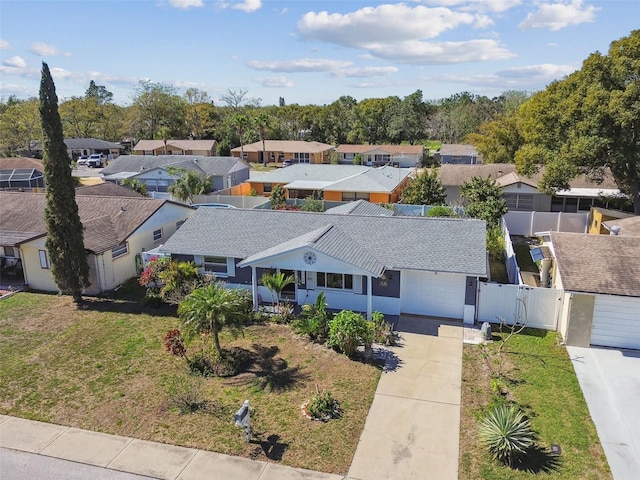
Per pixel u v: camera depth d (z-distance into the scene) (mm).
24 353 18453
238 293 18406
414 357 17531
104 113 106562
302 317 21172
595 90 28266
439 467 12086
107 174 56250
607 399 14742
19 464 12484
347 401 14867
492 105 103562
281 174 50000
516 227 34969
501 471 11898
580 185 37719
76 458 12664
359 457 12492
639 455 12398
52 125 21859
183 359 17625
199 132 104938
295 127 106125
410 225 22906
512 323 20094
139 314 22016
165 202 30344
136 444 13148
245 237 23719
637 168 28469
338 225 23625
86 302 23594
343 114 104625
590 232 33812
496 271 27109
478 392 15273
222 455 12641
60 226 22516
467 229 22188
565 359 17172
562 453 12469
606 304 17562
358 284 21250
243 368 16938
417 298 21047
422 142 105500
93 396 15492
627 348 17812
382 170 49000
